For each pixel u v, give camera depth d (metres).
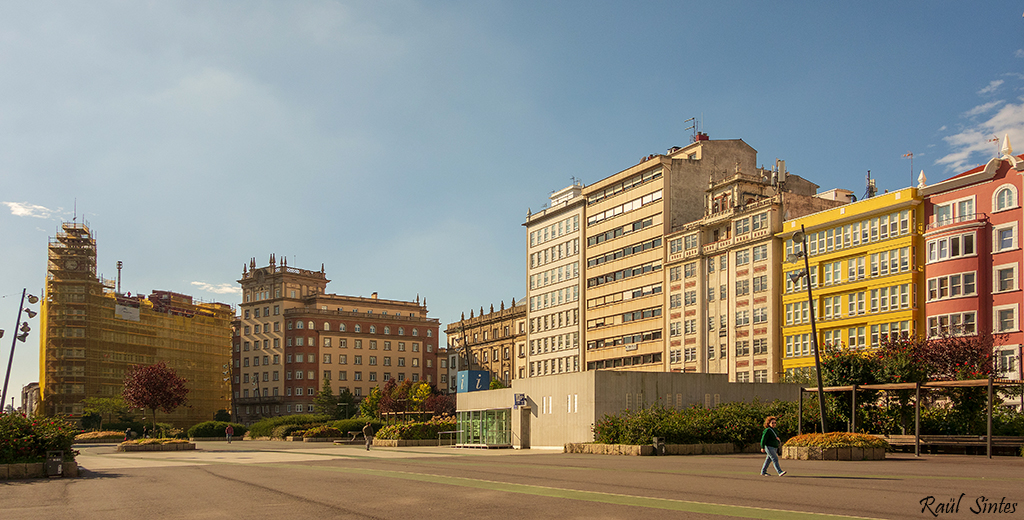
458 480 23.05
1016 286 57.47
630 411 47.03
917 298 64.25
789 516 13.98
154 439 61.03
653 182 95.81
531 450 50.38
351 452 49.34
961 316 60.38
